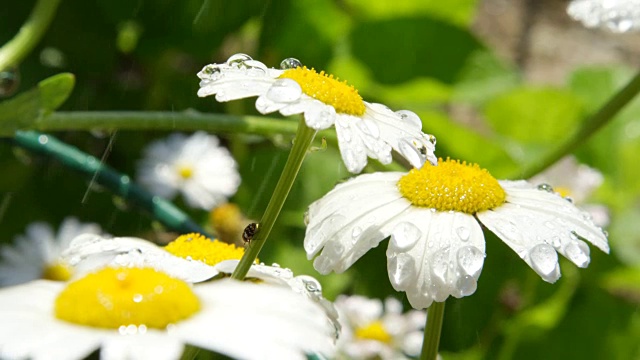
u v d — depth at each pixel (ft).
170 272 1.25
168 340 1.12
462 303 2.43
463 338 2.42
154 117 1.57
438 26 2.52
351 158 1.23
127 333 1.13
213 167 2.35
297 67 1.28
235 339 1.13
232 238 1.90
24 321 1.13
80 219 2.33
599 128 1.62
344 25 2.60
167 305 1.14
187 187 2.32
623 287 2.83
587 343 2.48
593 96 2.93
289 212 2.26
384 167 1.50
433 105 3.38
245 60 1.28
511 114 2.68
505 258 2.45
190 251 1.31
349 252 1.28
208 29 2.44
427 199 1.31
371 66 2.54
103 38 2.50
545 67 3.89
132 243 1.29
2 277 1.82
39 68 2.47
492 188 1.32
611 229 2.70
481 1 4.12
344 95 1.25
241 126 1.58
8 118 1.39
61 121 1.54
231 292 1.17
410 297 1.27
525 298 2.49
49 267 1.84
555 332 2.46
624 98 1.61
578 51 4.01
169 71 2.60
